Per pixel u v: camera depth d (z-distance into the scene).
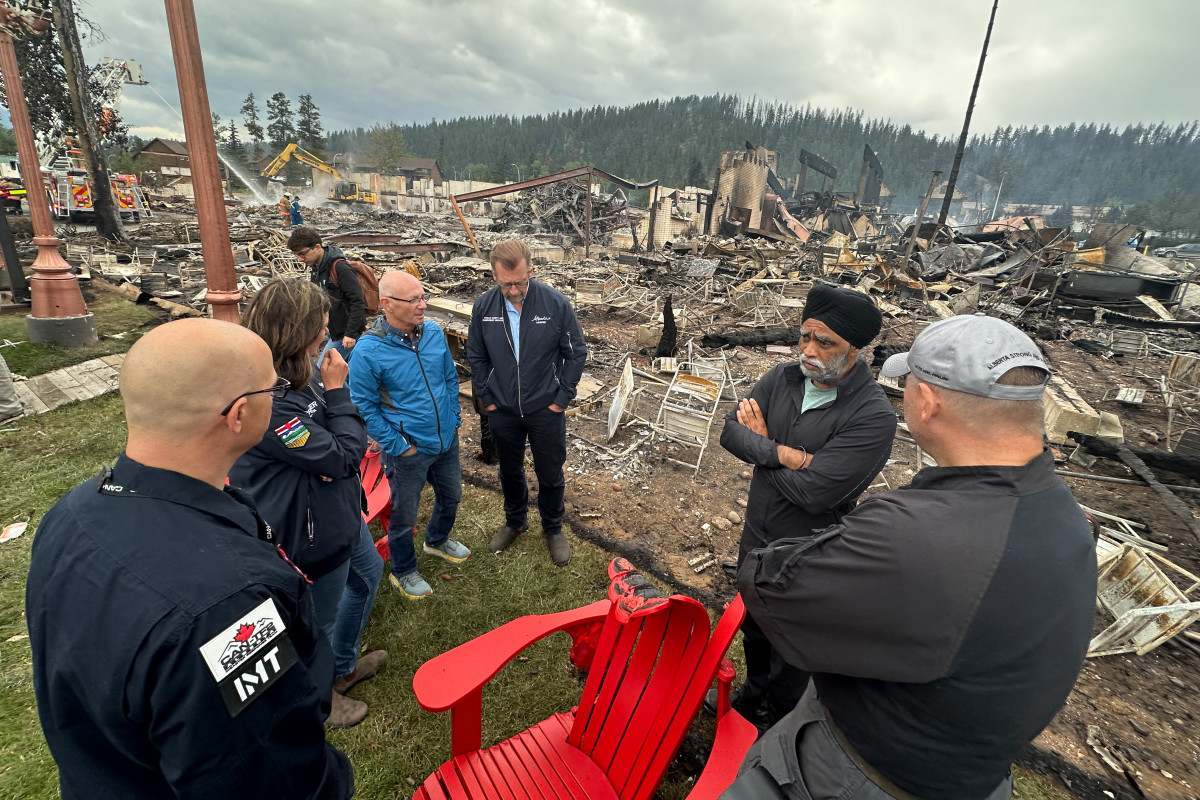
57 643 0.87
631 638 1.81
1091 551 0.94
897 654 0.97
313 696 1.04
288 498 1.78
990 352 0.98
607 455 5.22
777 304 11.79
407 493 2.88
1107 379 8.74
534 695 2.54
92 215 19.89
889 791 1.05
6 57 5.92
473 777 1.73
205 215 4.09
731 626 1.58
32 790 2.00
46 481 4.01
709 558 3.70
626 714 1.77
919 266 18.80
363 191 73.75
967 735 0.95
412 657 2.72
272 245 16.11
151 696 0.84
